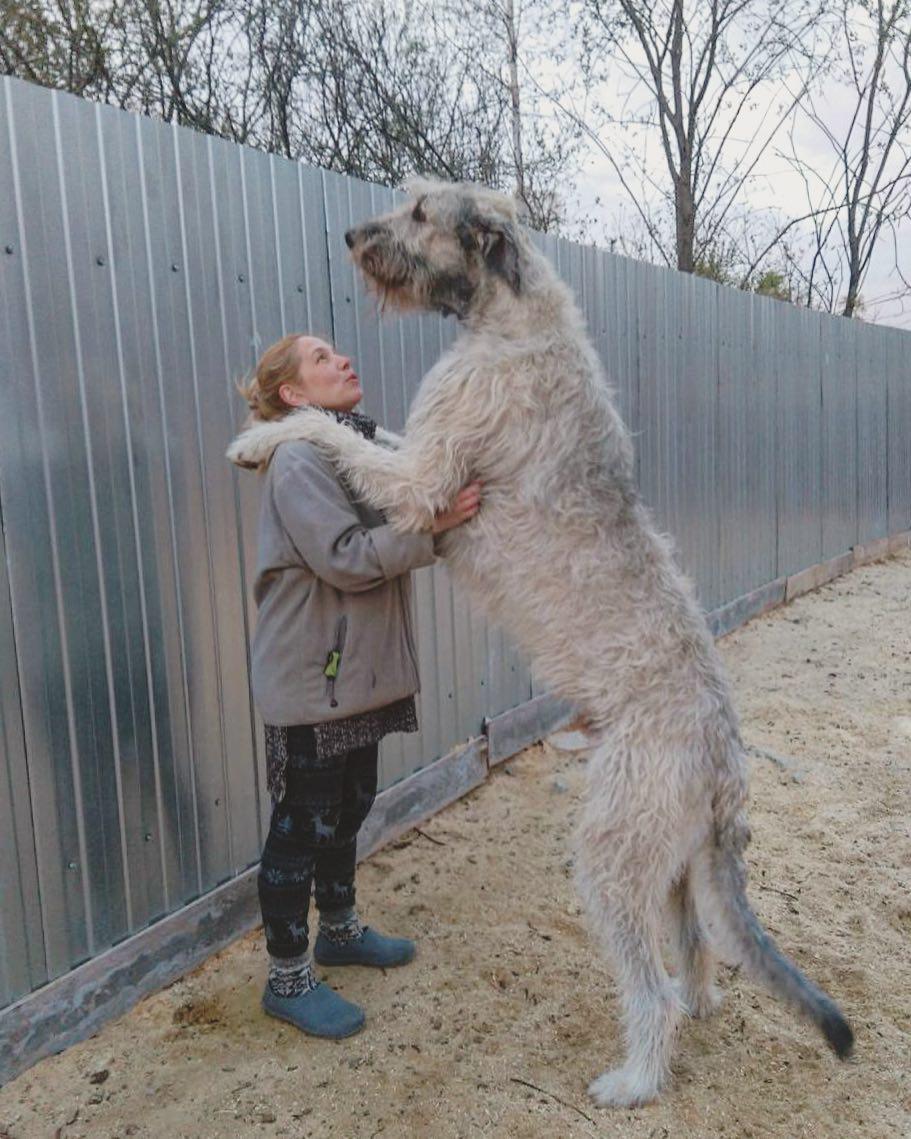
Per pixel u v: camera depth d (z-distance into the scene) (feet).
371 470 9.27
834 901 12.75
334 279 13.05
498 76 33.24
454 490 9.37
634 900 9.03
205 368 11.09
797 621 28.27
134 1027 10.05
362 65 27.89
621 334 20.94
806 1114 8.86
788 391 30.40
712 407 25.54
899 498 41.32
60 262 9.35
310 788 9.54
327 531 8.82
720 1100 9.04
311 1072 9.28
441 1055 9.59
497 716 17.15
